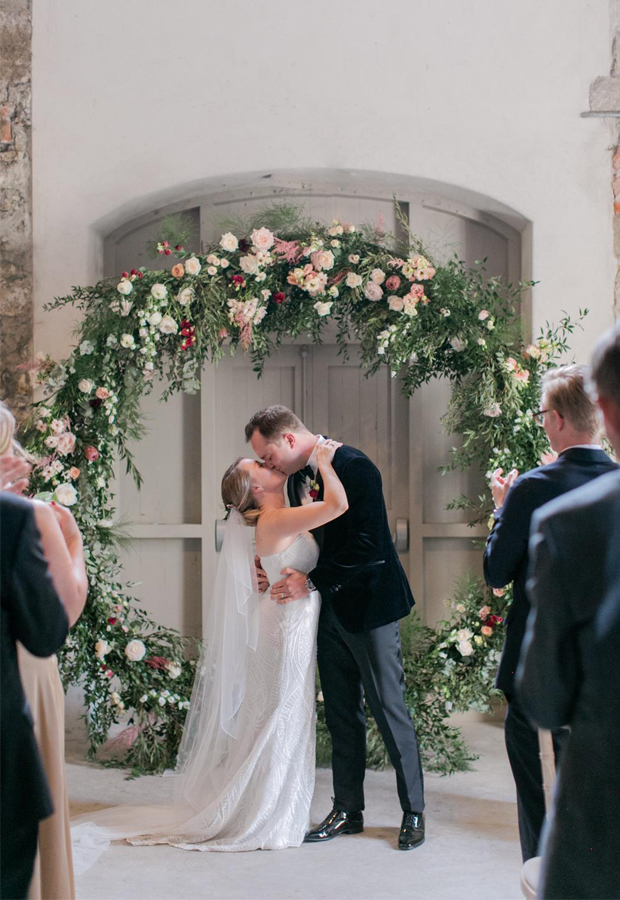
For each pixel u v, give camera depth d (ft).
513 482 8.75
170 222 13.35
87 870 9.20
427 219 15.07
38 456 12.60
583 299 14.28
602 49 14.30
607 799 4.21
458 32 14.32
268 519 10.09
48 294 14.25
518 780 7.99
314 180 14.85
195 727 11.18
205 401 15.03
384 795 11.65
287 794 10.02
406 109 14.32
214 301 12.79
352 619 9.81
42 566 5.38
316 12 14.30
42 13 14.29
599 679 4.28
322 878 9.06
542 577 4.47
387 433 15.30
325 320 13.83
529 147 14.33
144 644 12.93
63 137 14.29
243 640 10.32
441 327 12.94
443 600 15.20
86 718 12.88
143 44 14.30
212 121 14.29
